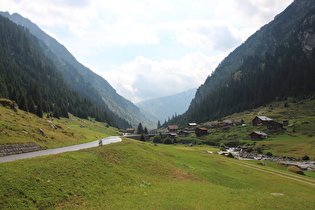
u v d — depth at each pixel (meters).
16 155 39.22
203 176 42.59
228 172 52.00
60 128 80.38
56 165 25.38
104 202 21.03
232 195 28.77
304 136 125.44
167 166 42.59
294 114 184.25
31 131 54.44
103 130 178.62
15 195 17.72
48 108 164.88
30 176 21.11
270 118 187.75
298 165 79.62
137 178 31.05
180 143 180.12
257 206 23.66
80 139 77.00
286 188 42.56
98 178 26.23
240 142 144.62
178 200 23.97
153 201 22.84
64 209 18.20
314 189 44.66
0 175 19.61
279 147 114.00
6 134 44.06
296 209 23.41
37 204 17.77
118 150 40.47
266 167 70.19
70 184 22.42
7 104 75.81
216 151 115.62
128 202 21.80
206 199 25.42
